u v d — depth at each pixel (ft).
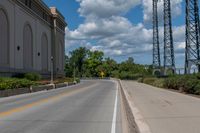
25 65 214.48
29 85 136.98
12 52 189.57
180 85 115.03
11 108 66.23
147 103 71.26
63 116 52.65
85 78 514.27
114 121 46.68
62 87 195.42
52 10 302.66
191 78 106.11
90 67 557.33
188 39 150.41
